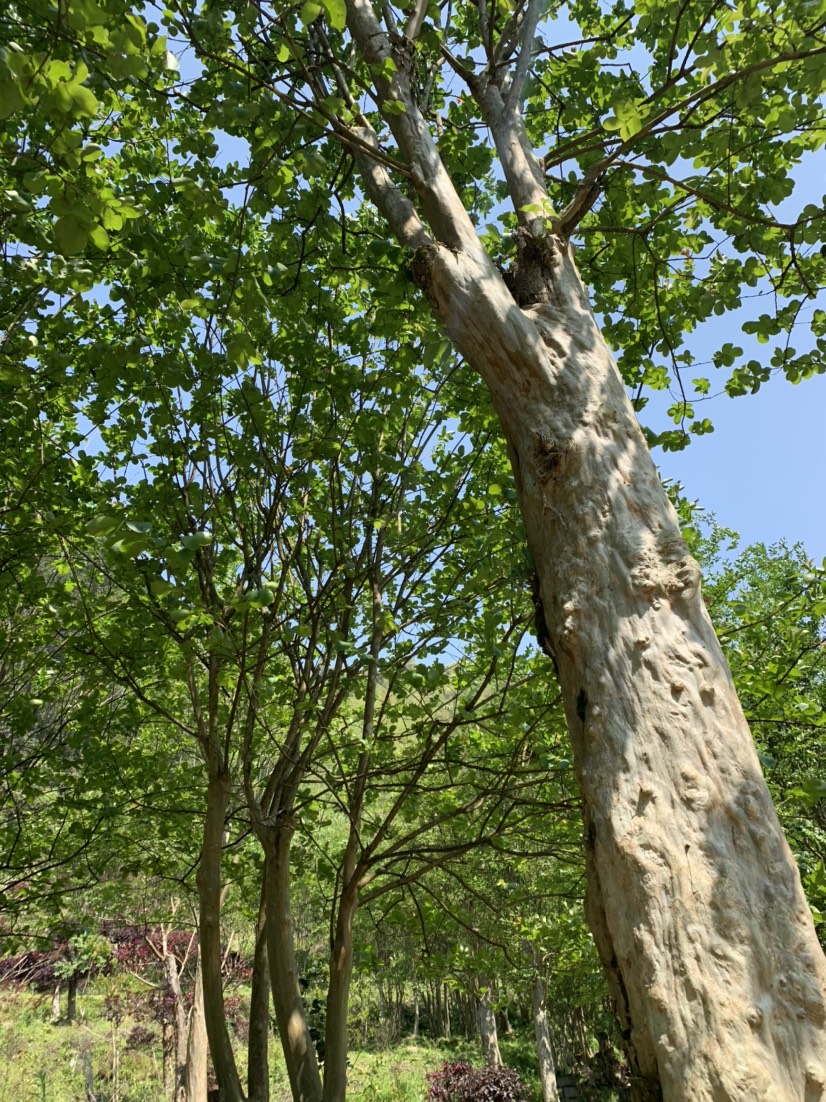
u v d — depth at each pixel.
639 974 1.79
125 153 4.77
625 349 5.22
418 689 4.21
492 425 5.00
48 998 18.16
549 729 5.21
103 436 5.21
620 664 2.17
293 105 3.07
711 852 1.85
